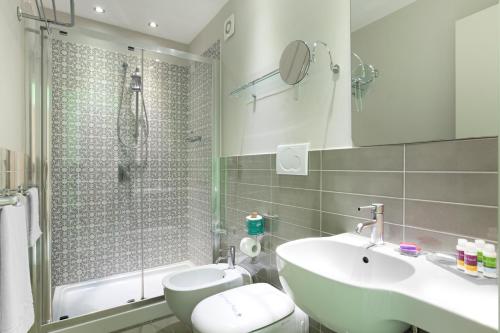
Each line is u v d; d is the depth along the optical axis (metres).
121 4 2.05
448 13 0.82
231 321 1.03
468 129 0.77
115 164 2.26
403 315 0.60
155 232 2.44
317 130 1.27
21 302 0.90
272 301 1.19
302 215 1.34
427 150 0.87
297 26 1.39
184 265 2.51
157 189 2.45
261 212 1.65
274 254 1.54
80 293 2.02
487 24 0.73
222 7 2.11
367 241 1.00
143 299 1.91
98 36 1.90
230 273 1.62
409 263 0.78
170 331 1.75
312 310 0.78
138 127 2.35
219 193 2.21
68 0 1.99
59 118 2.01
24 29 1.56
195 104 2.45
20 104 1.45
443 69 0.83
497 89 0.71
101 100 2.17
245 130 1.83
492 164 0.72
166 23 2.35
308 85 1.32
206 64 2.29
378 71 1.01
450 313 0.51
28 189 1.39
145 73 2.35
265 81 1.54
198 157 2.42
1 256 0.79
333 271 1.00
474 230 0.75
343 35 1.15
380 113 1.00
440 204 0.83
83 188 2.12
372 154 1.03
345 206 1.13
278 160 1.48
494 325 0.46
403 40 0.93
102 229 2.21
